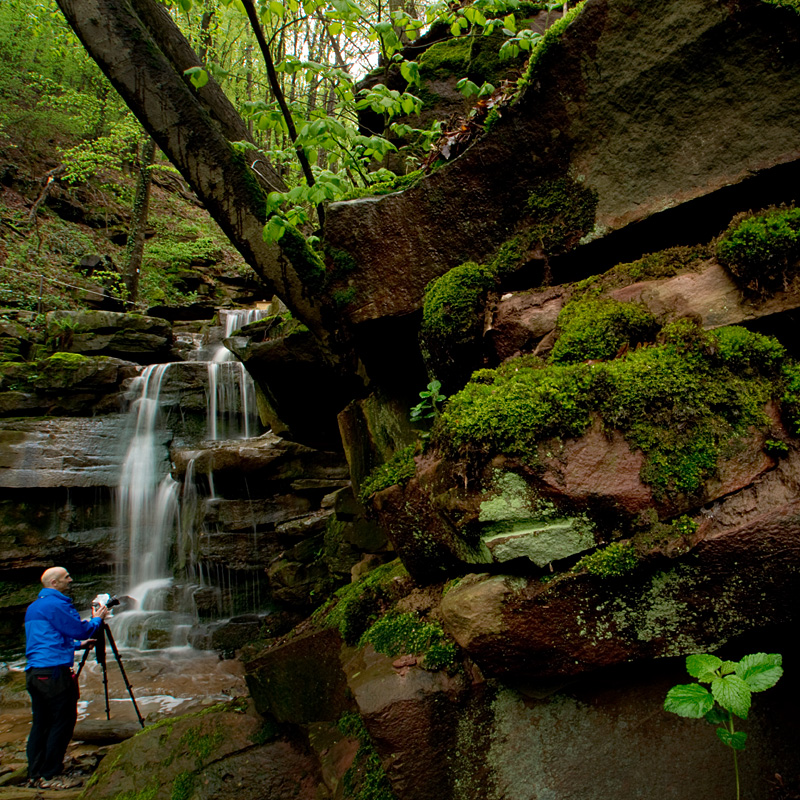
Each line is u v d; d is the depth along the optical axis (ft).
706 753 6.20
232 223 12.17
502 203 8.91
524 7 14.07
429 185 9.30
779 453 5.43
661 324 6.81
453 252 9.20
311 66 10.45
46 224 47.01
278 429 17.63
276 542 25.59
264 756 9.60
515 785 6.32
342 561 20.39
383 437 11.24
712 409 5.68
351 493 17.24
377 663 7.10
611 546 5.46
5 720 17.25
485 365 8.47
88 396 31.63
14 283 40.24
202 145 11.82
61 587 14.70
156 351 37.37
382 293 9.50
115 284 46.37
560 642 5.67
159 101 11.53
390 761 6.31
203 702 18.01
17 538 26.43
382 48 11.21
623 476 5.53
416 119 16.80
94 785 9.80
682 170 7.56
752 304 6.45
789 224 6.29
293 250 12.18
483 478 5.74
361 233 9.60
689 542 5.29
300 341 14.15
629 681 6.22
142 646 23.36
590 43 7.97
